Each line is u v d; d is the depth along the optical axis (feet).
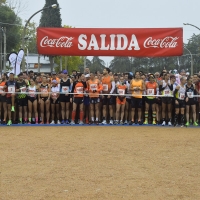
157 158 29.84
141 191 21.50
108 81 53.52
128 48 52.80
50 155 30.78
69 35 53.01
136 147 34.45
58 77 58.85
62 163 28.02
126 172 25.55
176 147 34.60
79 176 24.50
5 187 22.15
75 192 21.26
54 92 52.95
